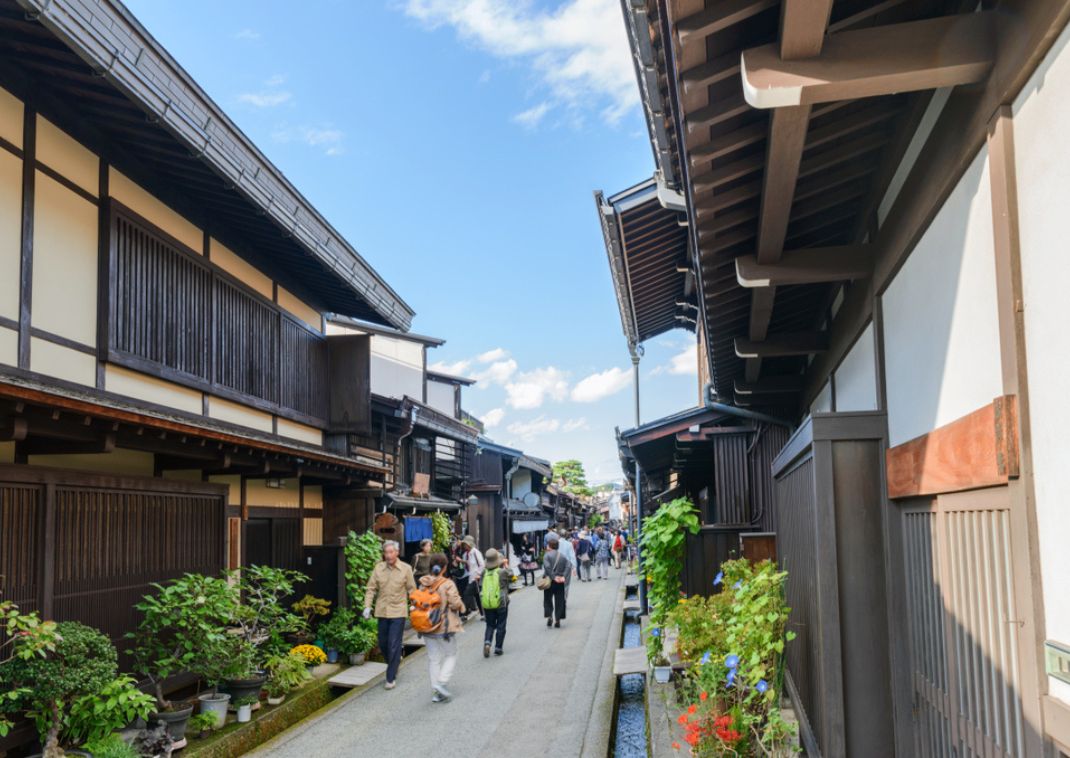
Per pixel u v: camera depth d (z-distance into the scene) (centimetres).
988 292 281
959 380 315
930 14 328
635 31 375
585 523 5744
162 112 642
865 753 414
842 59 276
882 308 450
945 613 347
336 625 1022
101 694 535
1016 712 271
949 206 323
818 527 432
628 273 1080
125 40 578
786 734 476
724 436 1062
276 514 1070
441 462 2084
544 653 1139
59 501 590
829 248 468
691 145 342
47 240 649
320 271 1133
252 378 1022
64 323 666
